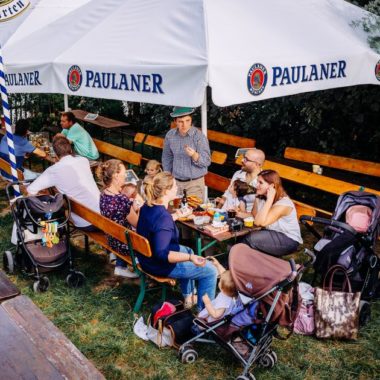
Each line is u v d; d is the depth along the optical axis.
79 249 6.44
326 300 4.41
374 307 5.00
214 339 3.99
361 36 6.21
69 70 5.76
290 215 5.02
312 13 6.17
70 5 8.05
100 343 4.43
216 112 9.59
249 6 5.59
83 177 5.80
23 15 7.77
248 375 3.87
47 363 2.32
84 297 5.21
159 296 5.22
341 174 7.71
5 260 5.69
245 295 3.77
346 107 7.90
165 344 4.36
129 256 4.98
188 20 5.18
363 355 4.32
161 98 4.73
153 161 5.71
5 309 2.76
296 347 4.41
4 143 7.50
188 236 6.21
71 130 8.38
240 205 5.44
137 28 5.62
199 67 4.43
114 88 5.23
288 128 9.10
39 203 5.06
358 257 4.61
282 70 4.93
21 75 6.55
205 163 5.98
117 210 5.01
